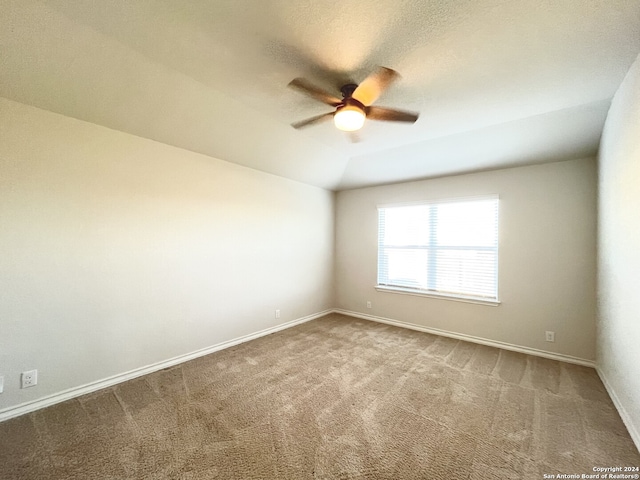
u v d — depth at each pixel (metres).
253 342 3.46
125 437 1.75
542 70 1.86
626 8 1.34
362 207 4.69
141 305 2.60
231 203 3.36
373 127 2.86
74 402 2.13
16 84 1.87
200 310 3.04
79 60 1.84
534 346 3.15
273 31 1.56
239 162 3.40
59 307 2.15
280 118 2.74
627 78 1.84
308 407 2.09
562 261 3.02
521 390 2.35
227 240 3.31
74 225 2.22
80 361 2.24
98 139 2.35
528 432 1.82
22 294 1.99
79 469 1.50
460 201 3.70
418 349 3.25
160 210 2.74
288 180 4.12
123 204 2.49
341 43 1.64
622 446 1.70
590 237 2.87
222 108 2.53
